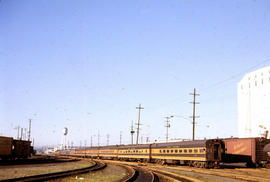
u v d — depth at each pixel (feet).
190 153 116.98
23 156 167.94
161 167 119.44
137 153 168.35
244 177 69.31
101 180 63.82
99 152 239.71
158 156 144.56
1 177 65.31
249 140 114.01
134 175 75.92
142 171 95.55
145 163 151.33
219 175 79.87
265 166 111.34
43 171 84.69
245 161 113.70
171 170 101.24
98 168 103.76
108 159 219.00
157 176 78.84
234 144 120.67
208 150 106.83
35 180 59.21
